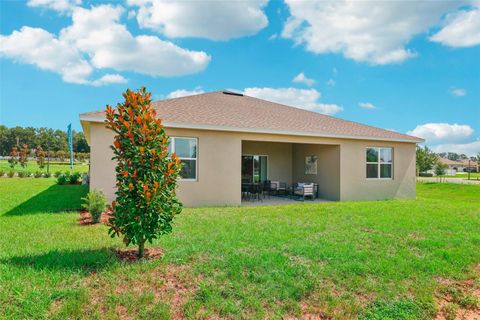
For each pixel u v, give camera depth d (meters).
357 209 10.16
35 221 7.69
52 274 3.99
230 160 11.66
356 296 3.79
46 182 20.77
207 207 10.89
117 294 3.54
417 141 15.26
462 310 3.71
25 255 4.77
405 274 4.43
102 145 9.76
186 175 11.05
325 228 7.09
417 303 3.71
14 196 12.95
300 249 5.28
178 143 10.97
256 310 3.36
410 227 7.28
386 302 3.69
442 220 8.27
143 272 4.19
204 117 11.84
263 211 9.69
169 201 4.77
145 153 4.53
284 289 3.79
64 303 3.30
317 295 3.72
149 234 4.54
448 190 25.50
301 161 16.45
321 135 13.04
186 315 3.23
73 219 7.98
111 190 9.79
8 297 3.39
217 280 3.99
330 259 4.85
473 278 4.50
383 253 5.25
